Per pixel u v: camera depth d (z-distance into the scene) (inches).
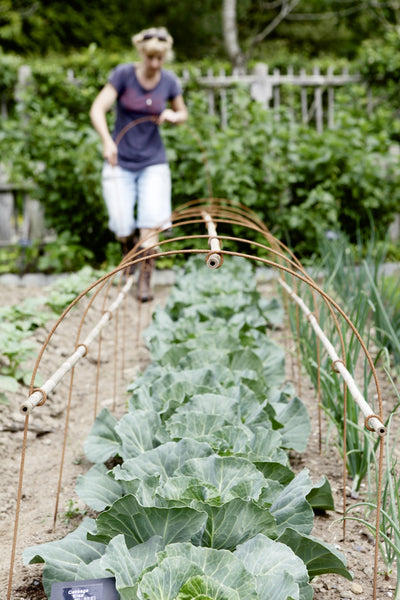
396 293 162.1
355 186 278.4
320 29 649.0
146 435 94.0
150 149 212.7
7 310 171.6
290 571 67.4
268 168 282.4
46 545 75.6
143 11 642.2
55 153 273.3
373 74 311.7
